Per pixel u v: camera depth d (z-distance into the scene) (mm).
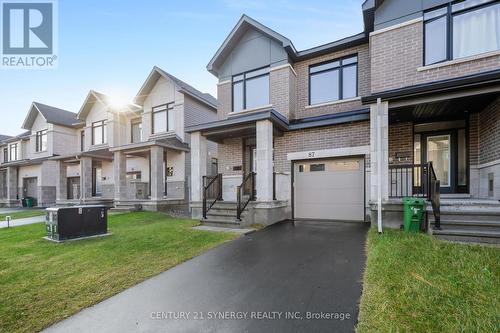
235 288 3527
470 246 4500
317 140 9062
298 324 2607
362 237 6125
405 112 7129
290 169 9469
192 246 5680
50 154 19828
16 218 11750
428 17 7273
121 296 3377
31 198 20031
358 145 8422
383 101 6473
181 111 14516
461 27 6836
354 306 2922
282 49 10000
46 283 3789
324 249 5195
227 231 7148
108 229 7926
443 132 7676
